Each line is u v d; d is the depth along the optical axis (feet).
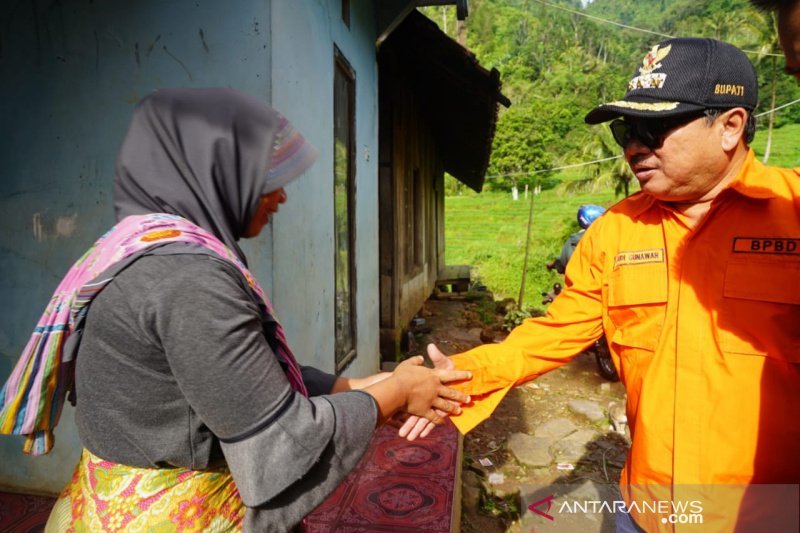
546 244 104.01
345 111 12.68
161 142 3.66
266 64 7.50
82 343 3.36
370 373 15.24
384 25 15.51
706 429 4.26
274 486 3.19
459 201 158.81
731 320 4.18
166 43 7.75
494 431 14.75
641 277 4.72
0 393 3.52
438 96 25.76
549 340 5.49
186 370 3.09
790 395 4.04
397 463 9.89
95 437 3.39
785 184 4.24
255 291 3.63
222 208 3.74
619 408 15.58
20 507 8.74
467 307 35.91
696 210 4.61
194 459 3.43
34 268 8.67
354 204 13.10
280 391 3.31
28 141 8.40
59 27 8.07
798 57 3.21
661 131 4.36
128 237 3.38
